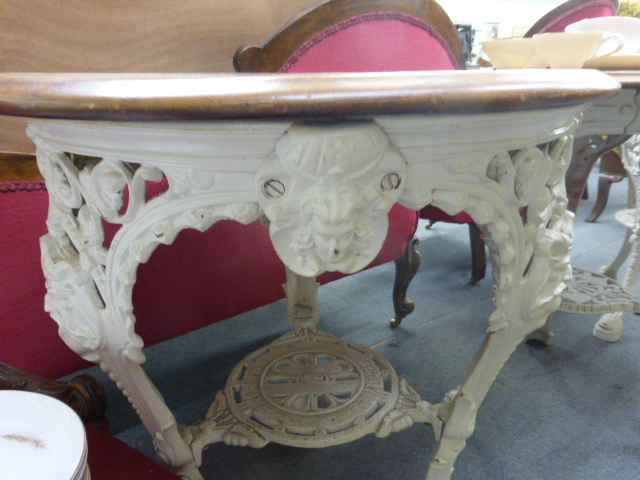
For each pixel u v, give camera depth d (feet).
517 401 3.22
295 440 2.07
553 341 3.95
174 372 3.61
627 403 3.20
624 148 3.68
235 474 2.66
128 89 0.90
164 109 0.87
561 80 1.07
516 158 1.31
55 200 1.46
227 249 2.86
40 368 2.33
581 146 3.26
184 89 0.87
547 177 1.41
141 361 1.58
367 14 2.83
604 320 3.95
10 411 1.21
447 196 1.22
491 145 1.18
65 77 1.02
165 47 3.03
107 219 1.32
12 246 2.12
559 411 3.13
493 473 2.63
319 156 1.00
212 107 0.86
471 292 4.85
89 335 1.60
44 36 2.53
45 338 2.30
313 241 1.13
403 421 2.13
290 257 1.17
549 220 1.67
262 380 2.53
